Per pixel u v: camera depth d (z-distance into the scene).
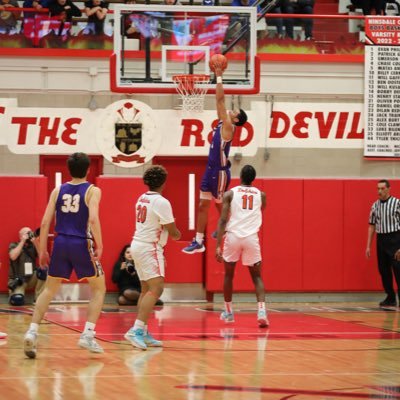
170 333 17.44
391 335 17.33
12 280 23.94
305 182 25.91
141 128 25.31
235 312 22.53
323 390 11.03
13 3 25.33
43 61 24.94
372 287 26.19
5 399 10.20
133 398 10.32
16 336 16.42
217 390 10.91
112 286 24.95
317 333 17.62
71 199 13.63
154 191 15.00
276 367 12.91
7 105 24.78
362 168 26.36
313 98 26.06
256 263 18.97
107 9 25.17
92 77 25.12
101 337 16.47
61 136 25.03
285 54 25.91
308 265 25.94
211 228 25.33
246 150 25.78
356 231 26.14
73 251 13.59
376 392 10.95
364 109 26.22
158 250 14.89
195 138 25.53
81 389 10.90
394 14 27.52
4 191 24.62
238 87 21.64
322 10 28.30
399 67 26.27
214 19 21.89
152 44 21.78
